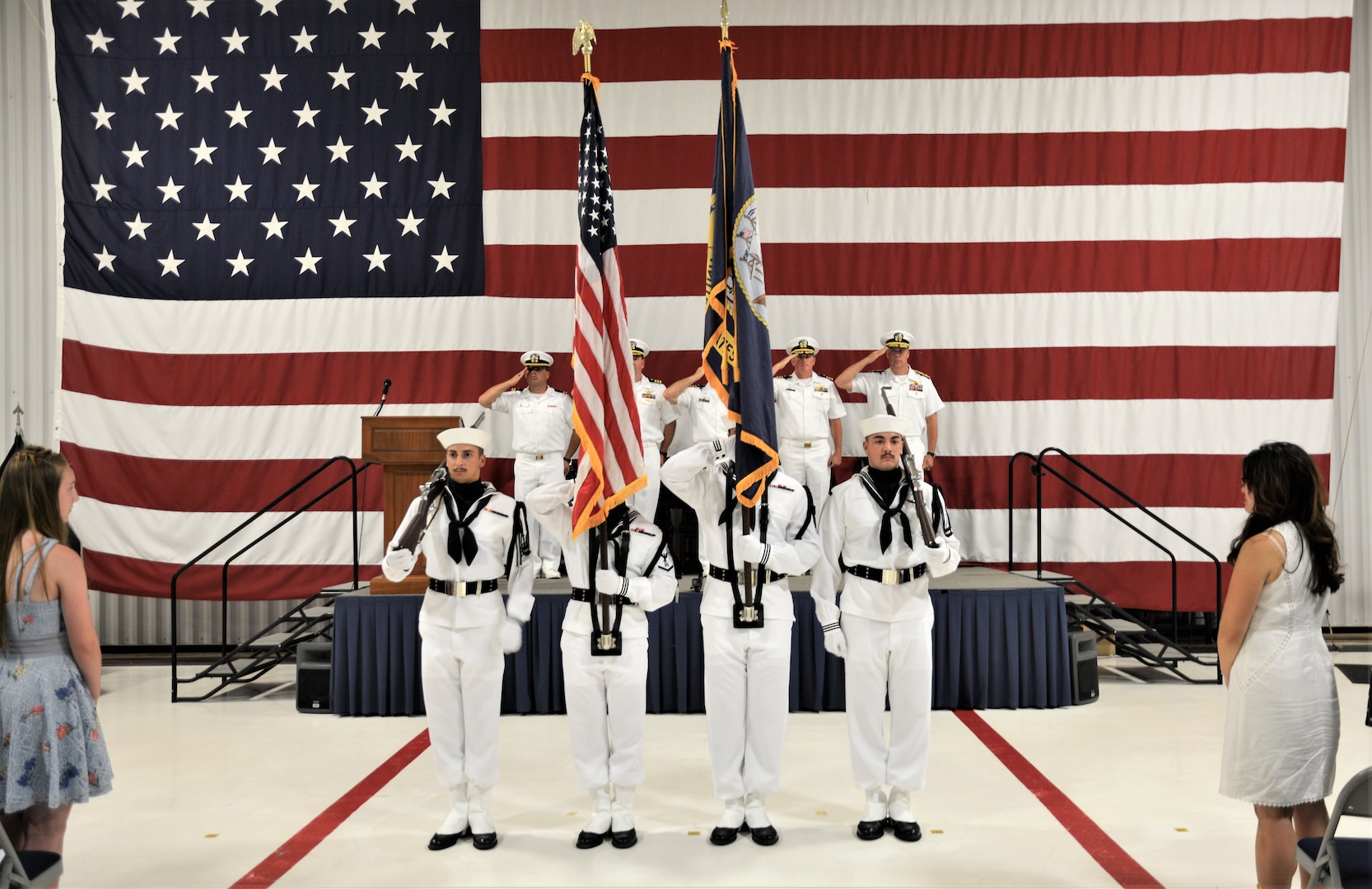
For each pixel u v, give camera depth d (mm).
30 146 9625
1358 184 9750
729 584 4711
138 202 9172
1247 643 3619
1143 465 9078
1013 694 7234
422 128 9219
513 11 9188
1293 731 3514
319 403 9156
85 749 3621
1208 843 4727
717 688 4691
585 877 4367
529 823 5094
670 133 9156
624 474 4730
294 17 9234
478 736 4770
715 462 4742
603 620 4609
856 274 9180
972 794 5426
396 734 6801
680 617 7293
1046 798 5363
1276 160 9055
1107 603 8234
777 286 9172
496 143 9172
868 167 9164
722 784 4727
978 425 9156
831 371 9180
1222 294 9062
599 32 9172
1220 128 9070
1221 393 9039
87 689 3672
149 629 9664
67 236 9062
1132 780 5664
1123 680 8211
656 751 6344
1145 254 9102
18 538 3557
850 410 9102
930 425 8852
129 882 4363
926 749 4801
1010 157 9148
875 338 9188
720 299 5055
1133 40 9102
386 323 9172
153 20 9211
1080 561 9094
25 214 9625
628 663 4660
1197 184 9078
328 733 6848
